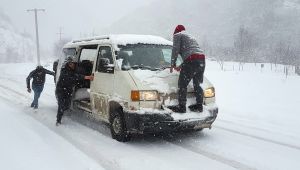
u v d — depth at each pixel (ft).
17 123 28.68
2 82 64.75
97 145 22.33
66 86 27.89
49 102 40.14
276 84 58.39
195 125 21.95
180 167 18.37
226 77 70.95
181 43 22.65
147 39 26.20
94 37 29.04
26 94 47.24
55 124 28.37
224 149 21.58
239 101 40.52
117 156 20.10
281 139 24.09
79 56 30.40
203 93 22.59
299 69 106.42
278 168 18.43
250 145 22.56
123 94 22.17
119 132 23.02
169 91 21.91
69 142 23.02
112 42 25.05
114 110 23.49
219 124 28.71
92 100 26.25
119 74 23.00
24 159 19.65
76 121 29.66
